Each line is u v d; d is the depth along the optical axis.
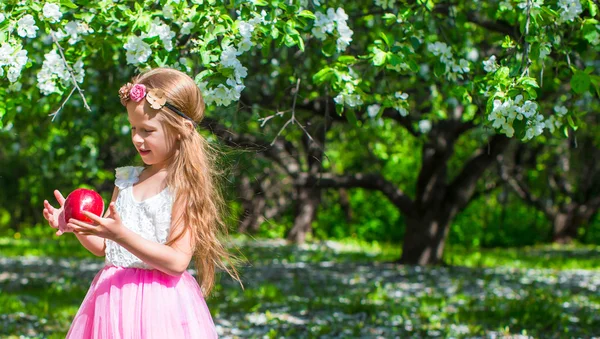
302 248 22.22
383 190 15.87
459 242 28.45
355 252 21.17
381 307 9.72
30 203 27.50
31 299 9.94
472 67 5.15
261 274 14.14
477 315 9.07
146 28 4.10
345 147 21.62
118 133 11.93
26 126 9.95
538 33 4.39
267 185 27.11
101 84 8.41
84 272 14.09
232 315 8.91
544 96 10.27
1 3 3.99
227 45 4.04
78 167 12.74
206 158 3.46
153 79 3.35
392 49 4.78
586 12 5.38
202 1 4.06
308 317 8.88
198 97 3.45
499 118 4.05
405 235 16.30
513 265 17.66
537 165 26.44
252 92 9.08
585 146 26.03
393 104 5.12
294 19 4.26
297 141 20.77
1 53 3.88
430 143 15.62
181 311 3.34
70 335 3.40
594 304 10.48
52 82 4.21
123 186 3.46
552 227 28.72
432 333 7.93
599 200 27.70
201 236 3.36
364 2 7.85
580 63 6.32
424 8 5.25
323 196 29.25
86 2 4.34
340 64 4.89
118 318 3.29
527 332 7.98
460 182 15.80
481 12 7.46
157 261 3.16
